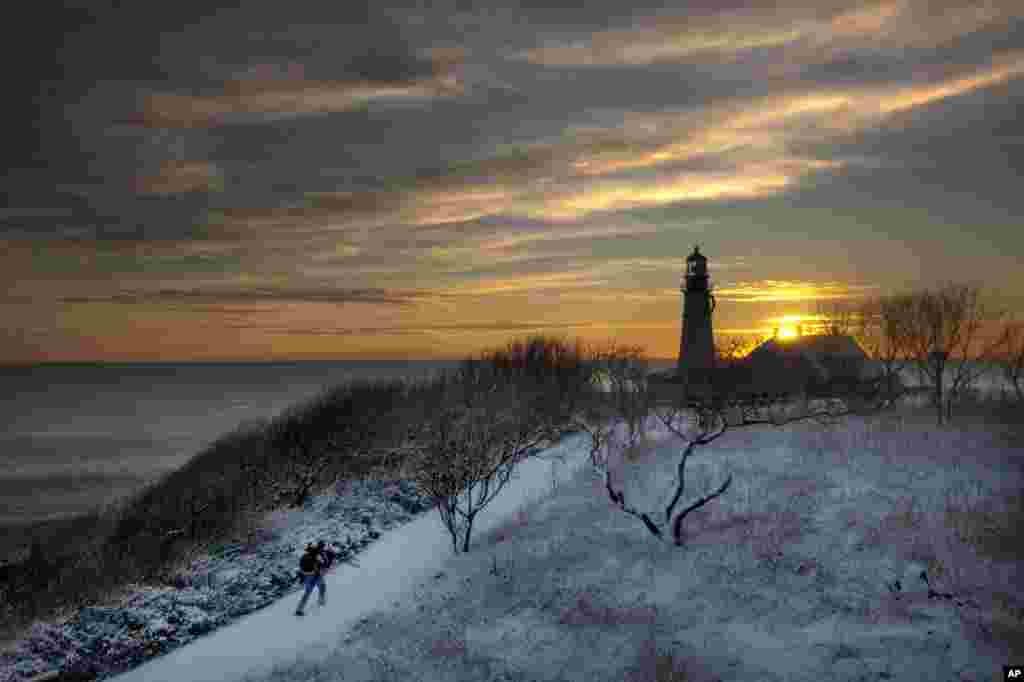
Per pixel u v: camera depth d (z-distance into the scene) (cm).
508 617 1553
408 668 1391
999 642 1155
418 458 3409
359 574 2102
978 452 2333
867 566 1490
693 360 5356
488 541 2158
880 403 3469
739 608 1411
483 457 2658
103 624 1819
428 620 1620
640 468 2659
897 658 1159
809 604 1380
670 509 1884
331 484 3272
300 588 2052
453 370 5650
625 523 2019
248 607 1930
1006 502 1753
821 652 1213
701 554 1691
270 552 2364
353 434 3912
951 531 1595
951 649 1159
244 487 3170
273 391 18525
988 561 1430
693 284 5597
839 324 4544
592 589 1608
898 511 1764
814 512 1848
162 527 2778
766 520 1839
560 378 4931
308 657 1528
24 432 9700
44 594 2156
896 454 2367
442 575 1925
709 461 2577
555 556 1855
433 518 2669
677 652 1289
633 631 1390
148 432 9406
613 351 4731
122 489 5438
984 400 3719
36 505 4862
